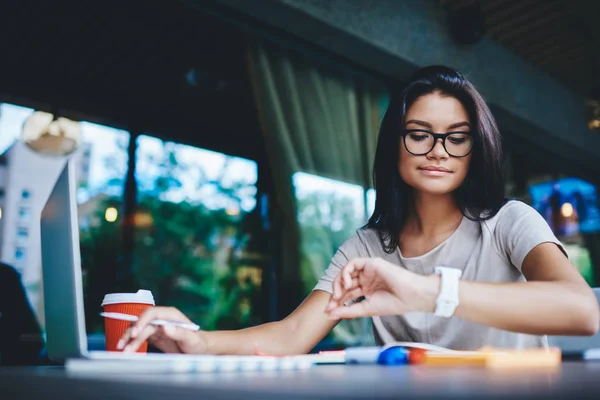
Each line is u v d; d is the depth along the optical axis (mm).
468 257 1109
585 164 5469
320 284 1161
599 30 4008
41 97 4016
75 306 648
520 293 702
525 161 4992
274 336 1039
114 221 4094
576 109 5039
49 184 3713
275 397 274
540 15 3885
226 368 538
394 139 1140
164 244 4191
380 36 3375
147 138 4422
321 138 3795
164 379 392
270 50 3650
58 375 449
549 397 253
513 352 611
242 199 4242
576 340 1159
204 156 4453
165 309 853
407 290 702
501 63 4273
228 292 4195
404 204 1194
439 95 1074
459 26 3816
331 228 3850
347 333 3551
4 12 3391
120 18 3422
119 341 794
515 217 1044
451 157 1056
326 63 3471
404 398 253
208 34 3523
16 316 2732
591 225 5246
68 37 3680
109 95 4293
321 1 3072
